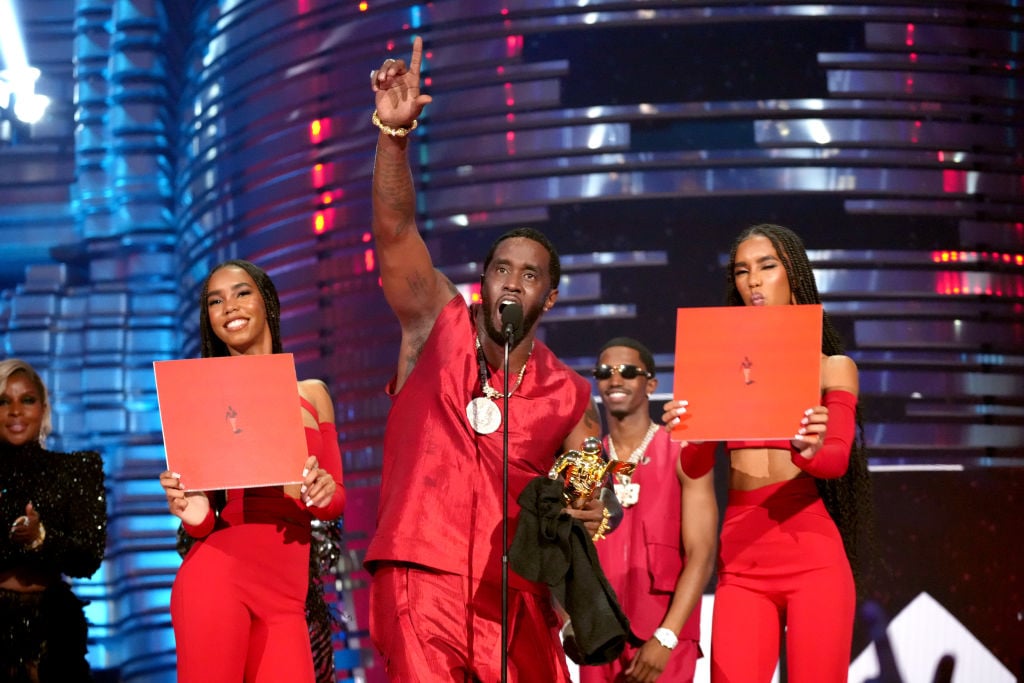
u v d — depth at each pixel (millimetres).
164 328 22969
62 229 24031
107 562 21000
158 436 22344
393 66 7055
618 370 10539
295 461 7668
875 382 14828
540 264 7395
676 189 15141
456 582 7051
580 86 15562
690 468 8719
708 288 15164
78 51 23484
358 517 15680
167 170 23141
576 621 6875
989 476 14086
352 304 16359
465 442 7262
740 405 7570
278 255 17484
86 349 22891
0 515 10461
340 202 16688
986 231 15250
